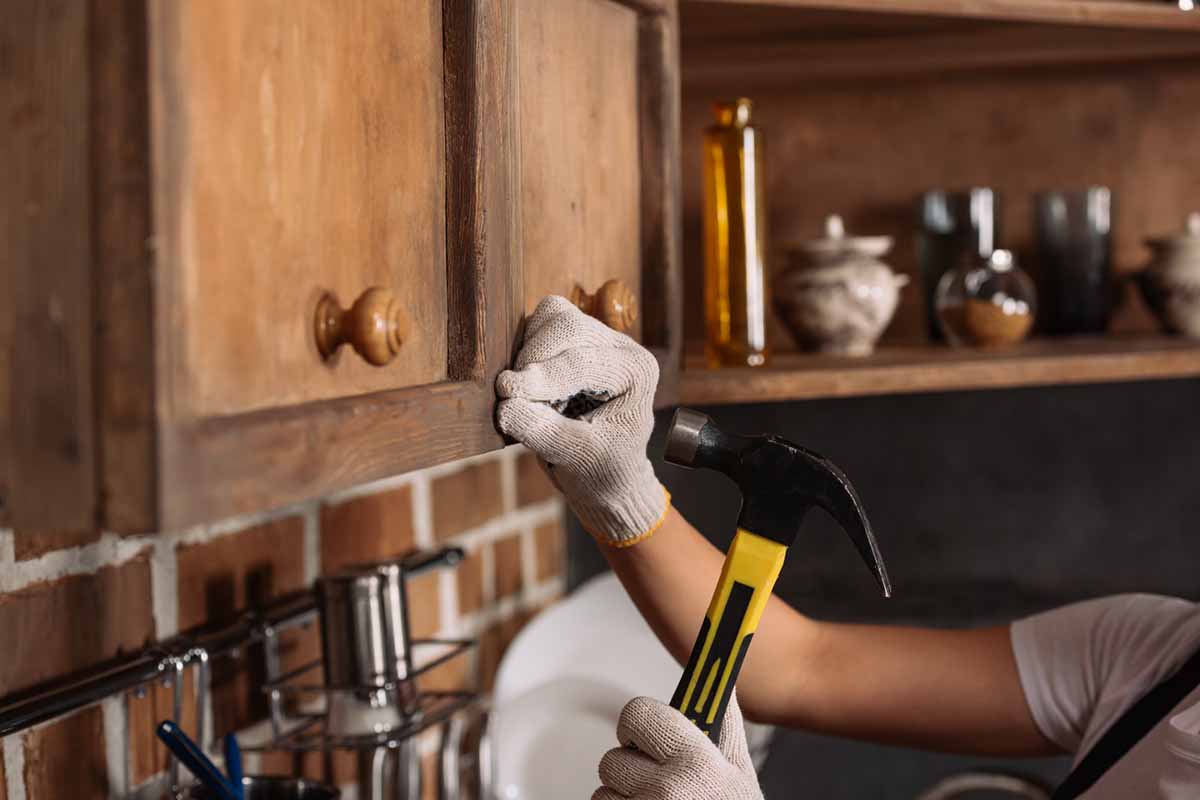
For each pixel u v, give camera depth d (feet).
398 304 2.10
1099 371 4.38
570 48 2.95
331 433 1.97
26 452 1.66
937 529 5.87
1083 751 3.61
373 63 2.18
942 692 3.76
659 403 3.43
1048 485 5.84
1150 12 4.37
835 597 5.84
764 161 4.24
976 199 5.15
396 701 3.53
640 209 3.47
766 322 4.25
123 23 1.58
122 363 1.61
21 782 2.87
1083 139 5.57
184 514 1.65
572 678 4.67
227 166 1.80
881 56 4.87
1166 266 5.04
